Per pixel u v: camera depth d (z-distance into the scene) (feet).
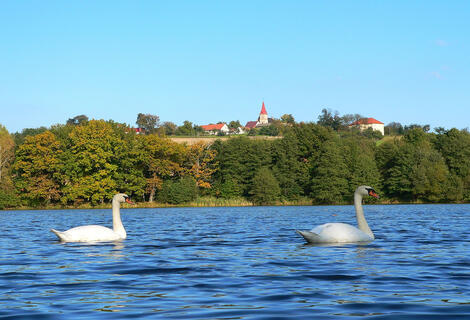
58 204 297.74
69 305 27.20
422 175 310.04
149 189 320.70
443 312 24.90
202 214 171.83
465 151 329.52
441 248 53.93
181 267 40.88
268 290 30.99
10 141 304.30
